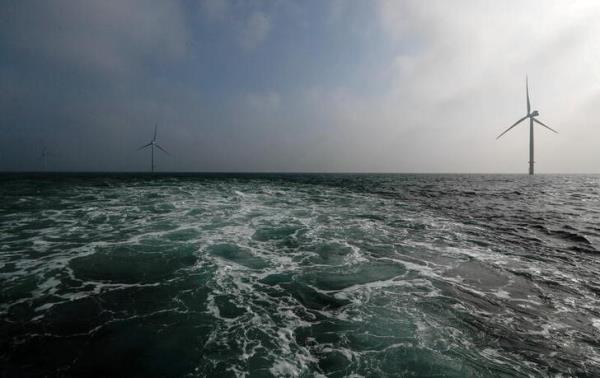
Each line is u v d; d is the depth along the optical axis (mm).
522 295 7043
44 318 5500
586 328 5711
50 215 13789
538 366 4602
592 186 52562
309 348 4867
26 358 4477
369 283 7484
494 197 29812
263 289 6941
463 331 5465
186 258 8656
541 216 18000
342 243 10859
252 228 12414
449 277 8039
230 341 4988
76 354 4590
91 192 22922
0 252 8797
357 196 26266
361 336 5219
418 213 17984
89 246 9461
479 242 11680
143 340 4957
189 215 14492
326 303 6383
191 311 5883
